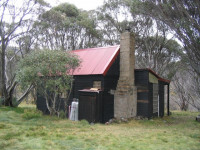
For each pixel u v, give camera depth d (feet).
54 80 35.99
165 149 19.36
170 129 33.04
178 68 85.76
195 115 59.57
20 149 17.15
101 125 34.76
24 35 66.85
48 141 20.02
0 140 19.67
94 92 36.96
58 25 94.73
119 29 91.20
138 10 43.27
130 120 40.96
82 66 44.34
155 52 86.48
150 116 44.34
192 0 31.07
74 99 44.45
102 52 47.47
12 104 54.24
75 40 108.47
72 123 33.30
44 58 35.63
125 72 43.37
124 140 22.61
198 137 26.23
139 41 89.15
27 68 34.27
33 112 38.34
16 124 29.22
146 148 19.34
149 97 44.04
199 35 30.89
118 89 42.80
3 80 52.26
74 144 19.57
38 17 73.05
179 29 32.78
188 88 87.15
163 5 34.14
